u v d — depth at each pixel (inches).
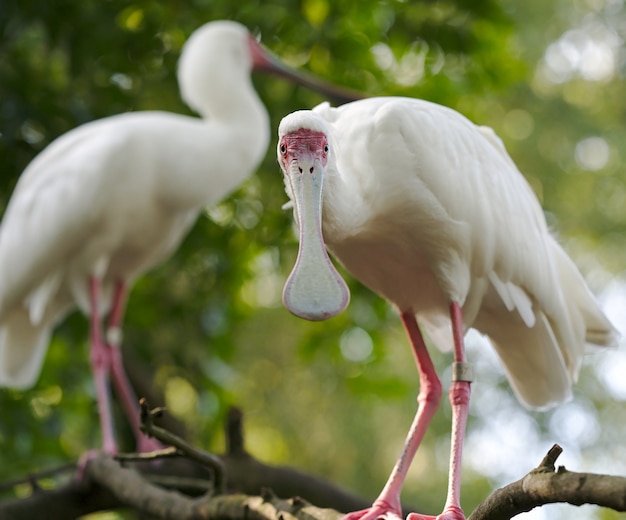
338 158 284.7
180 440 282.2
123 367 527.5
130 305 555.2
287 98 550.0
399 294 311.9
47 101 503.8
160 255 495.8
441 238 295.4
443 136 296.8
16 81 491.8
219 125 494.0
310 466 708.7
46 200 474.0
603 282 798.5
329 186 267.0
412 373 712.4
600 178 802.2
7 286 479.2
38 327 490.6
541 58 797.9
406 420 711.7
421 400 299.9
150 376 555.8
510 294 306.7
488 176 304.5
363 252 302.2
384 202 289.3
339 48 528.4
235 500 281.0
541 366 318.7
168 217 485.7
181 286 562.3
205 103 501.4
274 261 553.9
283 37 533.0
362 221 284.2
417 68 556.1
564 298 323.3
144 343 562.9
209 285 550.9
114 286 494.3
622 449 753.6
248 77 509.4
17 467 531.5
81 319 545.0
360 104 301.4
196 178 480.7
